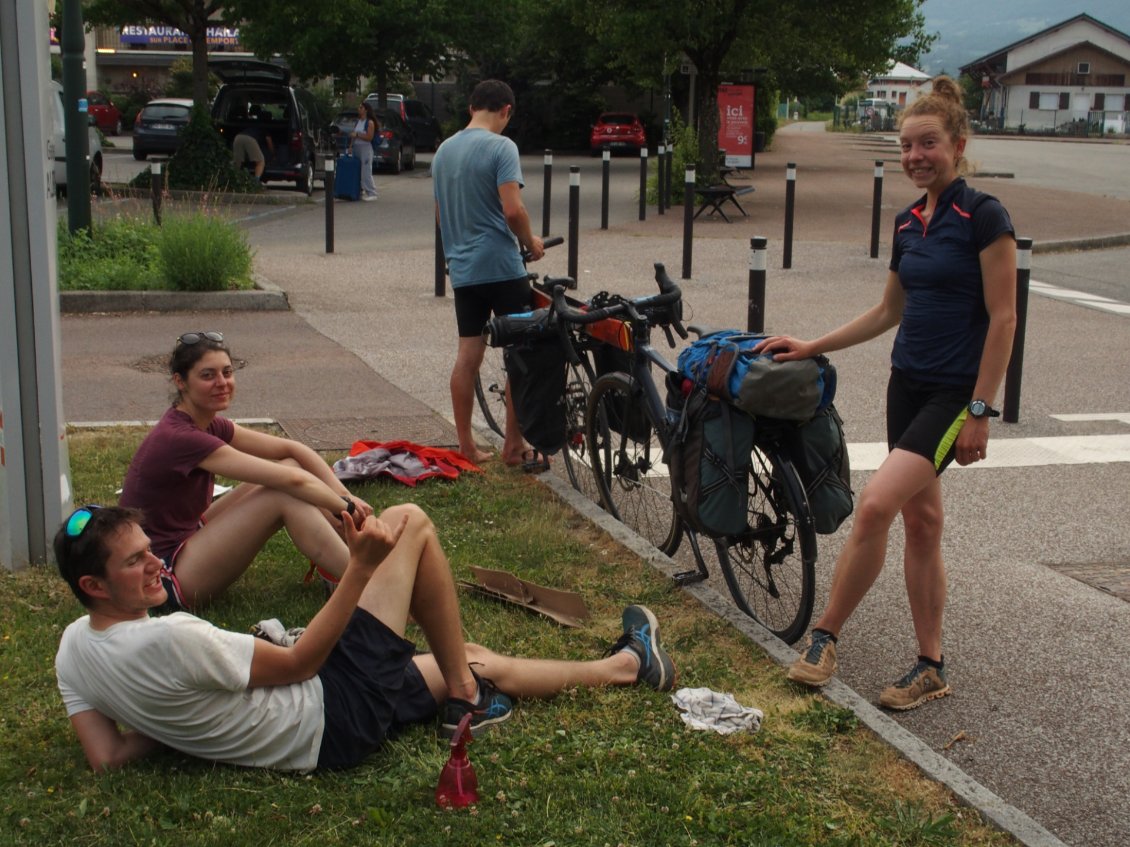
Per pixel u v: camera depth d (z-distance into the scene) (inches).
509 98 273.6
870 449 311.7
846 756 156.4
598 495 259.4
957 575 230.4
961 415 167.8
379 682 144.7
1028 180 1286.9
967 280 166.7
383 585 148.0
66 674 139.5
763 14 940.6
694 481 186.2
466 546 225.5
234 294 480.7
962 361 168.6
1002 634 204.1
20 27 191.9
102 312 467.5
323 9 1041.5
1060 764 163.2
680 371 192.1
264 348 412.2
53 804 135.9
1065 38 3543.3
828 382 184.5
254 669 136.6
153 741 144.3
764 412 178.4
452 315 480.4
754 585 211.0
